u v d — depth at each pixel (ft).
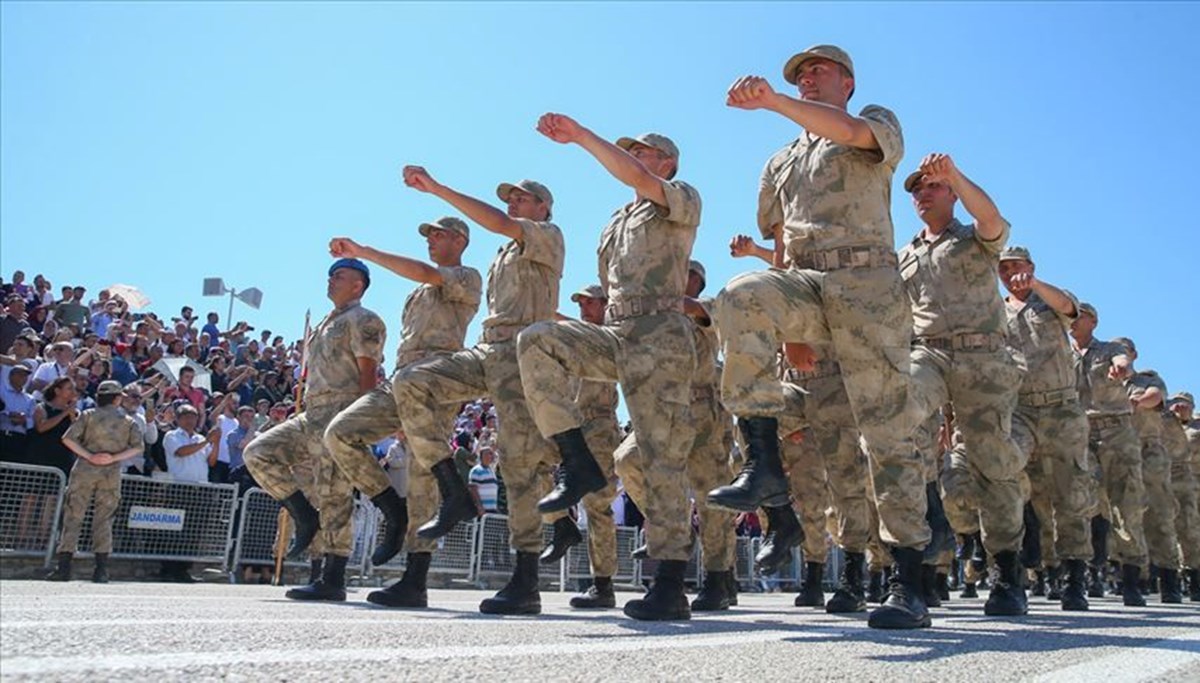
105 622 10.75
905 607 14.03
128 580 36.06
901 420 14.43
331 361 24.52
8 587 22.06
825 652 10.13
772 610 24.93
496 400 20.31
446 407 20.98
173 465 38.60
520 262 21.30
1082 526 26.63
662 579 16.43
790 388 26.55
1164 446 37.86
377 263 22.44
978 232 19.49
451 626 12.92
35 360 41.45
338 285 25.61
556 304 21.71
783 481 13.58
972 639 12.37
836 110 14.17
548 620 15.57
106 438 34.47
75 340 50.75
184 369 48.19
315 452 24.14
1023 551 27.63
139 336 54.80
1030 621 18.42
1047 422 26.96
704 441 24.31
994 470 20.66
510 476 19.43
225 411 43.70
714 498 13.21
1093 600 38.11
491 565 46.19
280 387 60.08
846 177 14.92
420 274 22.58
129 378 49.55
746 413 13.64
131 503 36.01
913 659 9.68
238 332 72.49
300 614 14.90
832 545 59.57
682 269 17.88
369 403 21.68
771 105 13.67
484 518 46.09
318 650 8.86
